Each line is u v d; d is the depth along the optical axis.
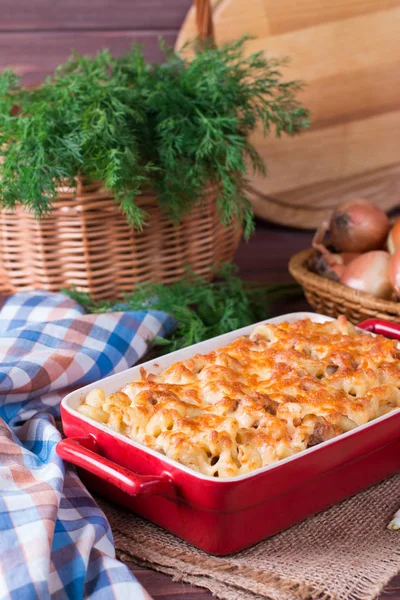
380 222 1.31
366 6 1.66
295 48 1.67
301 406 0.84
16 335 1.07
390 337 1.06
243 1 1.63
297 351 0.95
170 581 0.76
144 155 1.22
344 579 0.74
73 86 1.18
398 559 0.77
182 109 1.23
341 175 1.76
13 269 1.26
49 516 0.74
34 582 0.68
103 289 1.24
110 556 0.75
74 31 1.77
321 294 1.20
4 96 1.27
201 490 0.72
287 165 1.73
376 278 1.18
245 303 1.25
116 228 1.21
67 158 1.12
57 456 0.84
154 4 1.75
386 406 0.87
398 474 0.92
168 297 1.20
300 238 1.75
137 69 1.34
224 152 1.24
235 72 1.30
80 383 1.04
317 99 1.70
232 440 0.79
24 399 1.00
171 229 1.25
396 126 1.75
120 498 0.84
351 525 0.83
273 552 0.78
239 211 1.28
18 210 1.19
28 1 1.73
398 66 1.71
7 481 0.81
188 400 0.87
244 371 0.93
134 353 1.10
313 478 0.78
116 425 0.83
